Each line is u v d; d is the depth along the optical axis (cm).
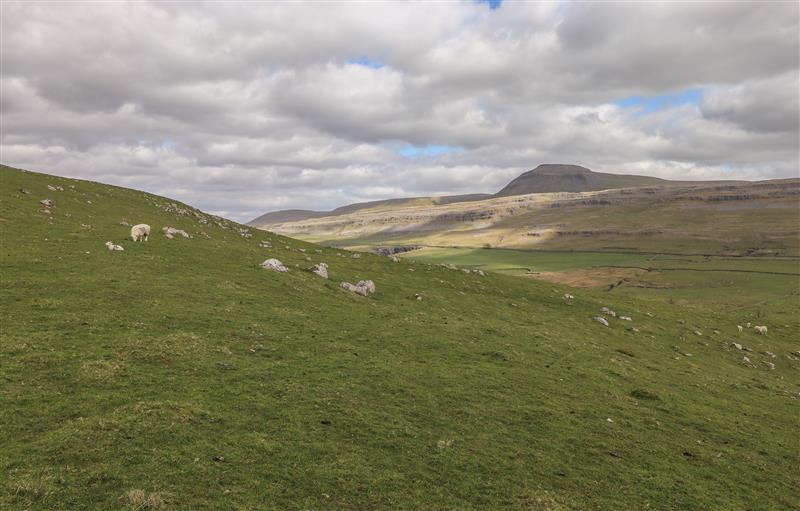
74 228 5769
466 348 4038
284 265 6094
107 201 8294
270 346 3294
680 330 7206
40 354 2542
